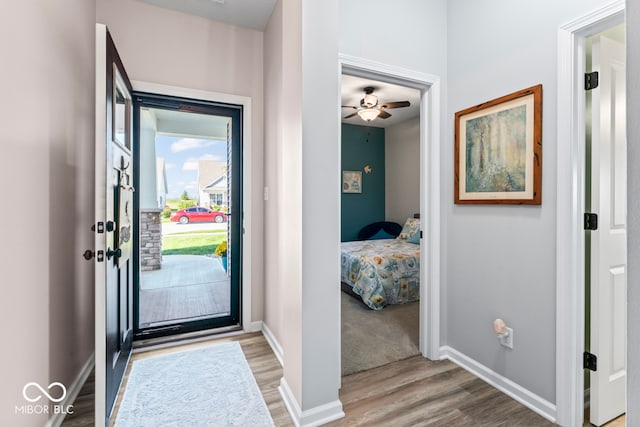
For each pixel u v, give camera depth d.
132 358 2.25
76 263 1.86
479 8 2.00
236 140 2.85
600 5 1.40
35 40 1.38
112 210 1.61
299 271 1.56
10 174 1.20
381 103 4.64
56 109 1.59
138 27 2.35
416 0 2.15
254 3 2.38
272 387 1.90
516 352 1.79
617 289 1.62
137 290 2.53
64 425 1.58
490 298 1.95
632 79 0.47
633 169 0.47
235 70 2.68
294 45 1.64
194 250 3.25
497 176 1.88
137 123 2.50
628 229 0.48
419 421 1.61
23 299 1.29
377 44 2.00
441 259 2.27
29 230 1.33
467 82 2.08
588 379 1.80
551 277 1.62
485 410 1.70
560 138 1.56
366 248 4.25
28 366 1.32
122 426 1.55
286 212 1.78
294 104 1.64
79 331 1.89
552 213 1.61
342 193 5.99
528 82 1.71
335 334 1.63
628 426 0.47
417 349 2.42
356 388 1.90
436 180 2.22
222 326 2.84
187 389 1.87
